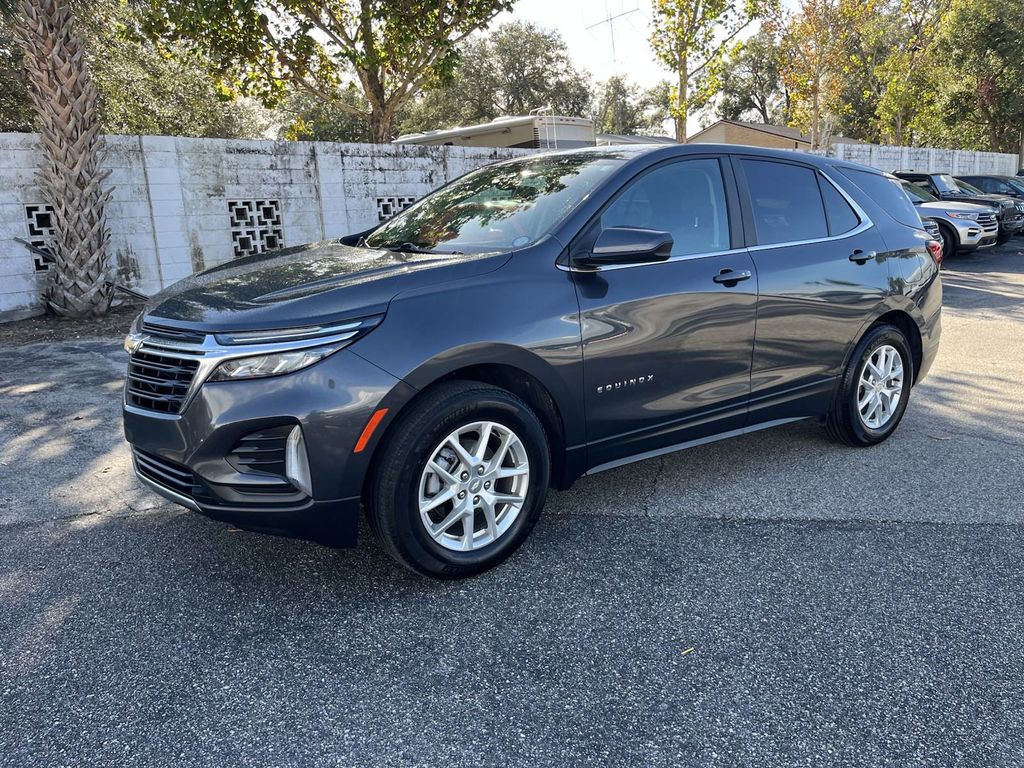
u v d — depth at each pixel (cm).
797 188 428
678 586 304
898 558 327
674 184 371
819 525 360
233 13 1223
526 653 260
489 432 303
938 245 500
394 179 1191
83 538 351
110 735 221
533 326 307
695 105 1909
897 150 2392
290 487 274
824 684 243
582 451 337
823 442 484
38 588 306
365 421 271
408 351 278
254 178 1050
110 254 942
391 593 300
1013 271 1360
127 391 305
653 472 434
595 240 330
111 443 479
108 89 1806
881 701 235
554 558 329
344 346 271
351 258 340
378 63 1352
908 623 277
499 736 220
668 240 310
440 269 301
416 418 282
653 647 263
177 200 987
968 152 2675
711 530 356
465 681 245
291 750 214
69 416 531
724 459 454
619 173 353
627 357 338
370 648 263
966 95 3406
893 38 3234
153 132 2025
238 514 275
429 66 1398
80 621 281
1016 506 380
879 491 401
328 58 1435
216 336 269
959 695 237
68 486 412
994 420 523
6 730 222
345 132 3269
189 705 234
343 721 226
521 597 297
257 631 275
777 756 211
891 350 467
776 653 259
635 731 221
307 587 305
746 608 288
